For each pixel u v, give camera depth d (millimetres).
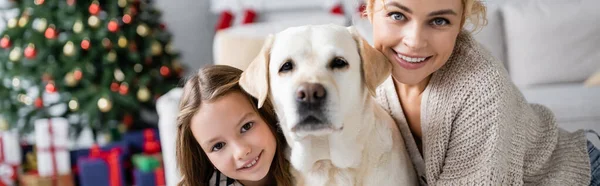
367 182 1382
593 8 3367
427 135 1441
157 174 3354
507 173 1401
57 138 3391
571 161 1563
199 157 1603
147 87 4074
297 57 1271
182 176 1590
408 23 1339
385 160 1391
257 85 1330
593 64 3322
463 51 1419
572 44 3330
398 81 1454
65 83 3846
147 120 4484
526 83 3381
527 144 1504
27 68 3840
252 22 4723
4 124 3922
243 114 1448
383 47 1396
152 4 4504
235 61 2654
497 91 1359
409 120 1553
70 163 3664
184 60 5301
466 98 1382
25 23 3809
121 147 3666
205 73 1521
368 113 1370
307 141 1343
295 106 1223
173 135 2469
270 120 1505
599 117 2762
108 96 3814
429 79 1477
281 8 4730
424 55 1344
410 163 1516
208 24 5410
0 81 3924
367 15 1539
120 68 3971
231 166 1476
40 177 3342
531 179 1530
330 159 1375
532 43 3357
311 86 1197
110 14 3885
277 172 1507
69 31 3875
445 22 1330
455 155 1410
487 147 1361
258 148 1460
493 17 3432
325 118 1219
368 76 1295
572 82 3355
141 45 4109
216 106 1443
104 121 3932
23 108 3988
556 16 3359
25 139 4195
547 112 1637
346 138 1327
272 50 1333
